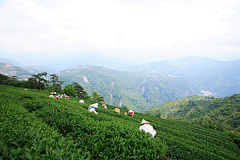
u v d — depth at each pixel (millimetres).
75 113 9047
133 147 5047
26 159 2883
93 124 6969
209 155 13219
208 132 30422
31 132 4047
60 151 3508
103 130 5988
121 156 4566
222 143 22406
